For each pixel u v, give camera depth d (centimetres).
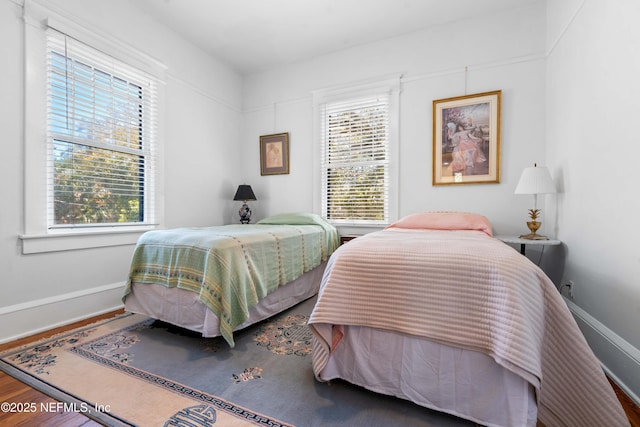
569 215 208
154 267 201
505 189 272
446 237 178
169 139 302
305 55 354
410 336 122
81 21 224
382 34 311
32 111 200
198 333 197
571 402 106
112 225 254
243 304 177
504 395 105
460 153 286
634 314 134
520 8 266
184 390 133
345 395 130
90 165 238
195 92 333
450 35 291
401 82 312
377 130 327
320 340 129
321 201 355
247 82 403
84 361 159
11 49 191
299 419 115
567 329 107
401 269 125
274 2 263
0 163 187
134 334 195
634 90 134
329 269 142
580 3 191
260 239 207
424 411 120
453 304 114
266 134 391
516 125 268
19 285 194
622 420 98
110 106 250
